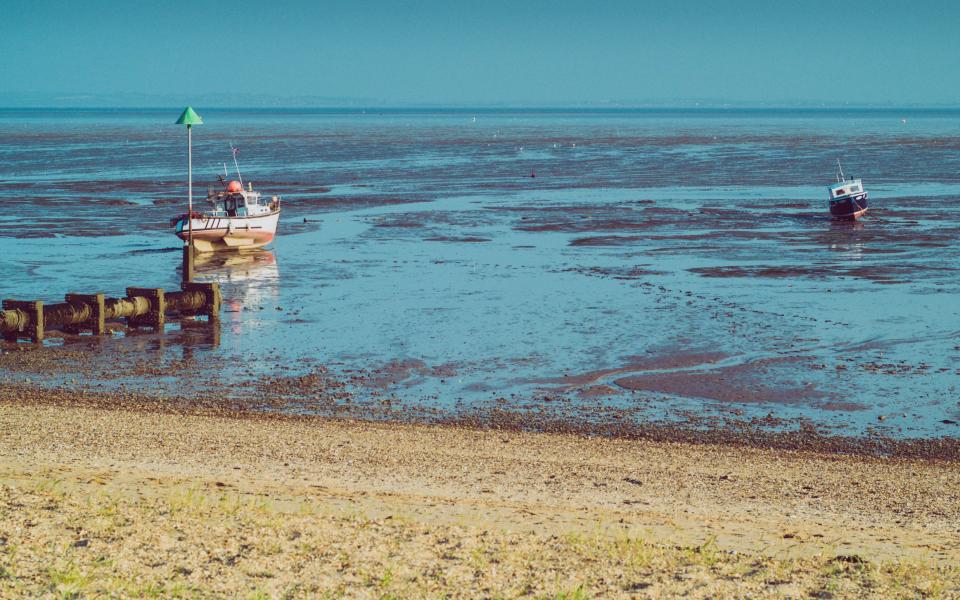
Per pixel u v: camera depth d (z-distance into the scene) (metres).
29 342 28.41
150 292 30.31
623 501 15.21
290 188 79.19
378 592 9.59
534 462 17.75
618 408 22.28
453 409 22.17
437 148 139.62
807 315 31.66
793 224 55.66
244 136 183.38
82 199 69.44
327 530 11.63
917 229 52.47
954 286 36.62
